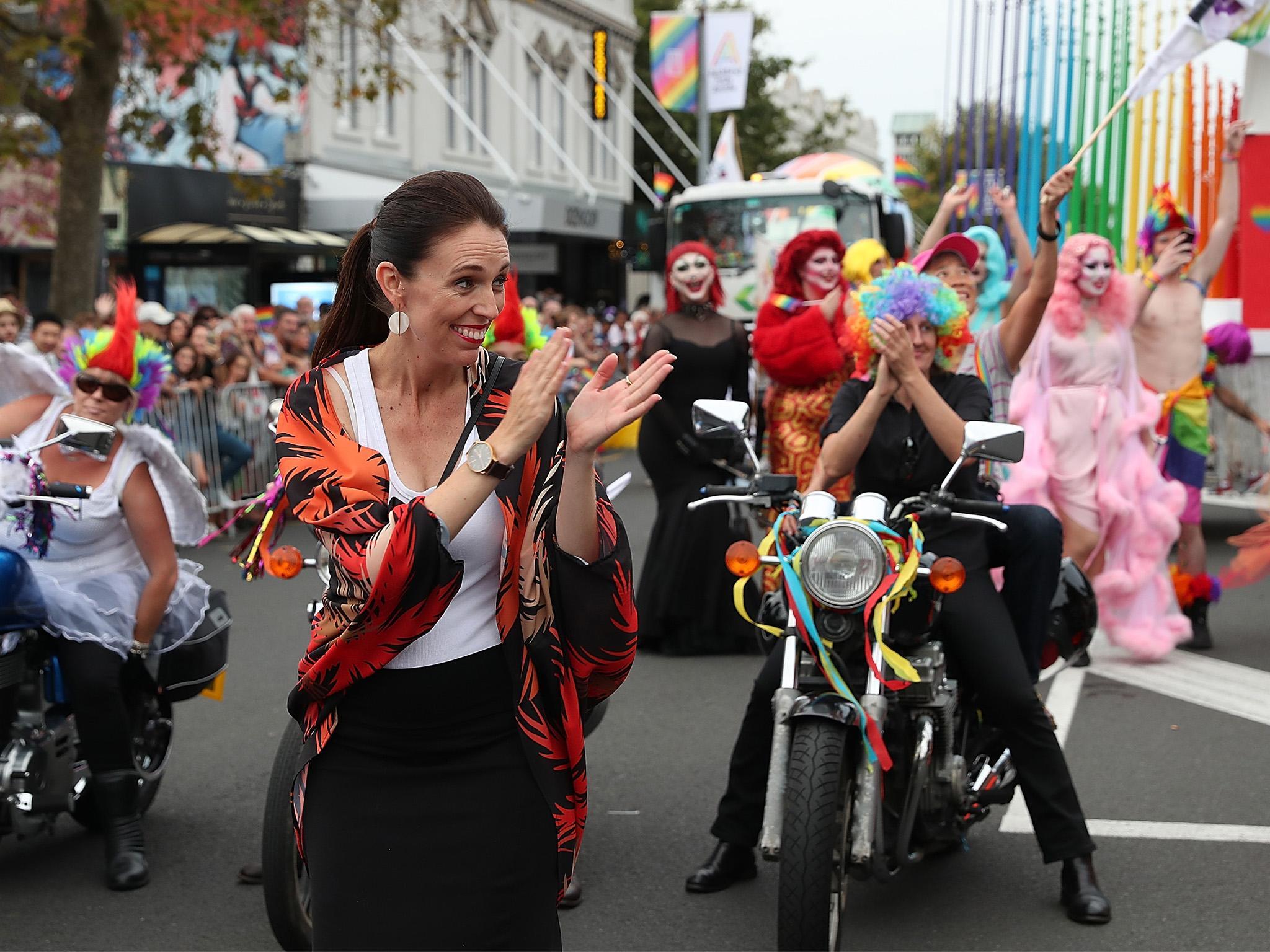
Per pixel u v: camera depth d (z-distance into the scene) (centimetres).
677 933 414
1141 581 704
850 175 1617
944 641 421
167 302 2102
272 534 411
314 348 265
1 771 427
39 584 435
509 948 247
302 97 2497
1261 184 930
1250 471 1022
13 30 1412
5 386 458
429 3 2859
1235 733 600
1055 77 985
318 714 248
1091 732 603
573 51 3681
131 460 455
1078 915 415
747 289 1527
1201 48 617
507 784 247
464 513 229
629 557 252
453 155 3109
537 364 228
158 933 416
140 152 2420
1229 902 426
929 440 422
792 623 387
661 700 674
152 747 489
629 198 4081
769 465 780
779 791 371
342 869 246
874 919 421
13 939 411
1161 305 777
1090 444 694
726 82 2336
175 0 1435
